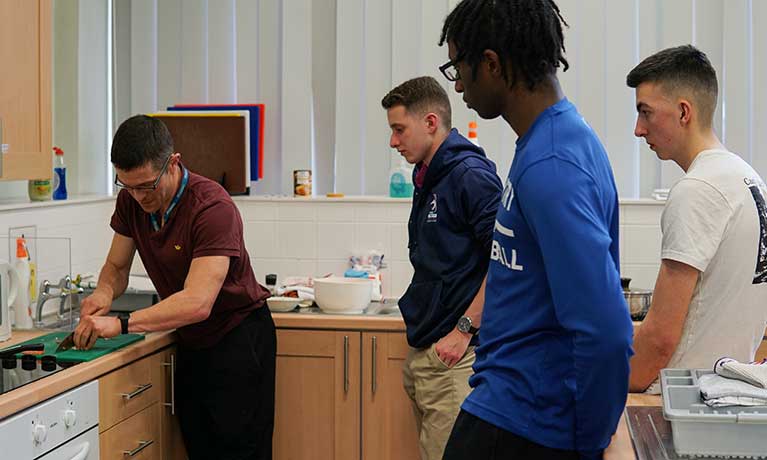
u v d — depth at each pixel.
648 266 3.83
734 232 1.94
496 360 1.60
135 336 2.90
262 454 3.09
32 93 3.10
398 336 3.42
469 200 2.67
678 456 1.51
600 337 1.44
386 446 3.45
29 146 3.09
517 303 1.57
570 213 1.45
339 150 4.14
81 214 3.66
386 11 4.08
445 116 2.88
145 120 2.67
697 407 1.53
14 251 3.16
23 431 2.17
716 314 1.97
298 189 4.01
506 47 1.54
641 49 3.96
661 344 1.95
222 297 2.91
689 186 1.96
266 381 3.07
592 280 1.44
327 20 4.14
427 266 2.80
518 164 1.53
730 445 1.48
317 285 3.54
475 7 1.56
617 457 1.53
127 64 4.24
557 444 1.55
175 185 2.76
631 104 3.98
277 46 4.16
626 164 4.00
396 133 2.89
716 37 3.92
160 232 2.80
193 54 4.20
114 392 2.65
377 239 3.93
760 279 1.97
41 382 2.31
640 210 3.82
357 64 4.11
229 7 4.18
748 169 2.00
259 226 3.98
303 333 3.46
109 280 2.95
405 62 4.07
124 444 2.72
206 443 3.07
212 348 2.98
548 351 1.55
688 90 2.02
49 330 3.03
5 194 3.57
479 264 2.72
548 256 1.46
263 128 4.15
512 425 1.56
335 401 3.46
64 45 4.01
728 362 1.65
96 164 4.19
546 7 1.54
